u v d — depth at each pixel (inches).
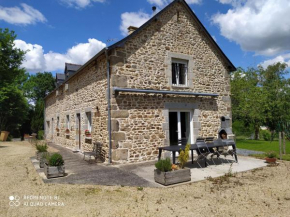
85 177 218.7
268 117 674.8
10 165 285.6
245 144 560.7
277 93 730.8
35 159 324.2
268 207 147.6
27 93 1149.7
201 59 369.4
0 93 713.6
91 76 345.7
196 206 149.2
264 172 239.3
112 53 279.6
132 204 151.9
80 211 140.5
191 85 350.6
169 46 333.1
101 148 302.5
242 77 701.3
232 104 663.1
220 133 377.4
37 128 881.5
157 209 143.6
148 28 314.0
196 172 238.4
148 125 301.6
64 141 497.0
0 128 830.5
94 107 330.6
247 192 176.2
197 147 252.8
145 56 307.1
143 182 201.0
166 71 325.4
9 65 770.8
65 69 641.0
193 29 366.0
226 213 138.5
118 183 198.4
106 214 136.1
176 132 337.1
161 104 315.9
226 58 399.9
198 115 354.3
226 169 252.1
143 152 294.5
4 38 751.7
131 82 291.7
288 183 199.6
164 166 198.1
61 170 221.3
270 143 576.4
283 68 951.6
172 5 341.7
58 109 566.6
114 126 276.5
